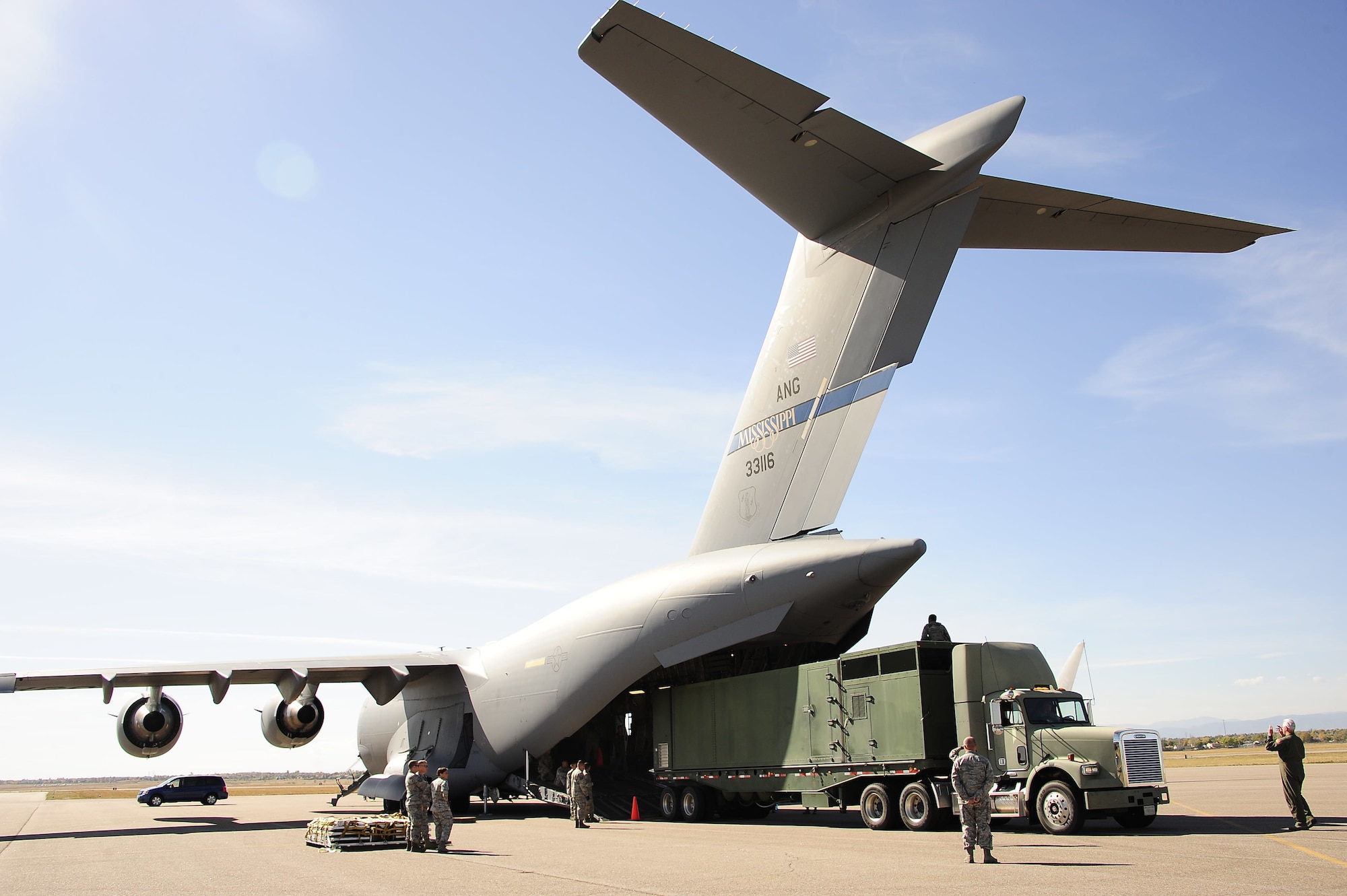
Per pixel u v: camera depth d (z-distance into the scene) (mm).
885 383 11820
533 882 7902
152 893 7609
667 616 14328
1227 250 11164
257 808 28156
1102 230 11164
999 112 10602
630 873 8344
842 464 12391
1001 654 11867
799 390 13164
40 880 8695
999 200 11125
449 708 18984
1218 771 31312
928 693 11586
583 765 14789
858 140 10055
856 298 12312
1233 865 7707
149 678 16859
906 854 9227
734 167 10625
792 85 8812
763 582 13195
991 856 8391
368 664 18328
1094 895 6348
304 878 8531
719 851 10148
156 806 31391
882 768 11898
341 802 32219
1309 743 80625
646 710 17188
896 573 12469
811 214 12055
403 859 10148
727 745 14414
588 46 8375
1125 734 10680
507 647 17641
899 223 11703
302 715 20219
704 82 8766
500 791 17984
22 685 16484
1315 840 9477
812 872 8078
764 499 13570
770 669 14891
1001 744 11383
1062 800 10648
